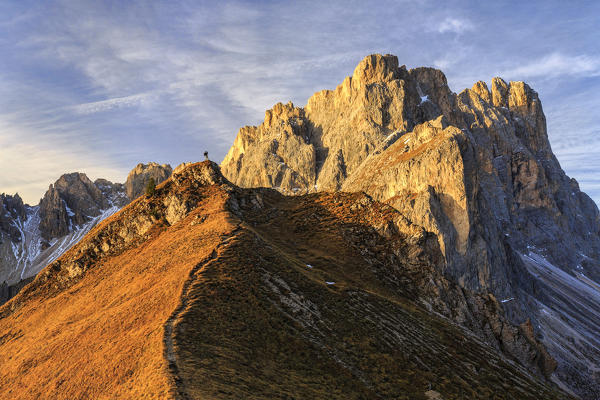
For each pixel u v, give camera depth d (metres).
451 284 141.00
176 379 49.56
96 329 79.44
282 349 67.00
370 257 140.25
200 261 91.19
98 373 60.50
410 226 149.88
